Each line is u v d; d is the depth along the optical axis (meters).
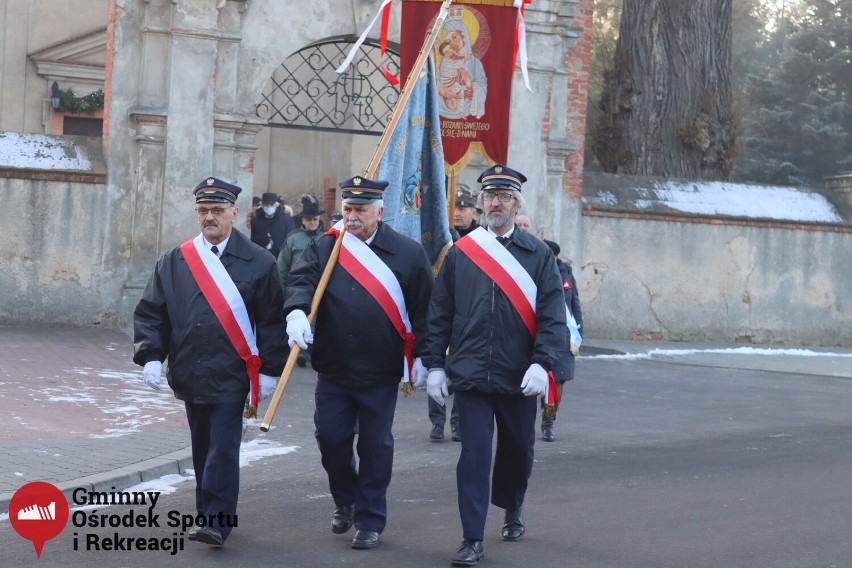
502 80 15.12
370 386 6.91
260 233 18.05
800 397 14.59
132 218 17.69
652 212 20.80
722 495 8.38
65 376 12.95
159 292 6.87
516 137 19.88
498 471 7.03
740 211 21.47
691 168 22.94
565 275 10.66
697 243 21.19
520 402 6.85
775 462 9.79
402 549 6.80
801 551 6.77
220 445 6.67
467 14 14.98
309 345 7.04
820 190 22.67
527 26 19.77
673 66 22.91
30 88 26.28
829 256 22.12
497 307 6.75
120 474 8.27
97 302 17.56
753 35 46.16
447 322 6.90
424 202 8.60
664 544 6.93
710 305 21.31
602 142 23.53
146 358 6.82
